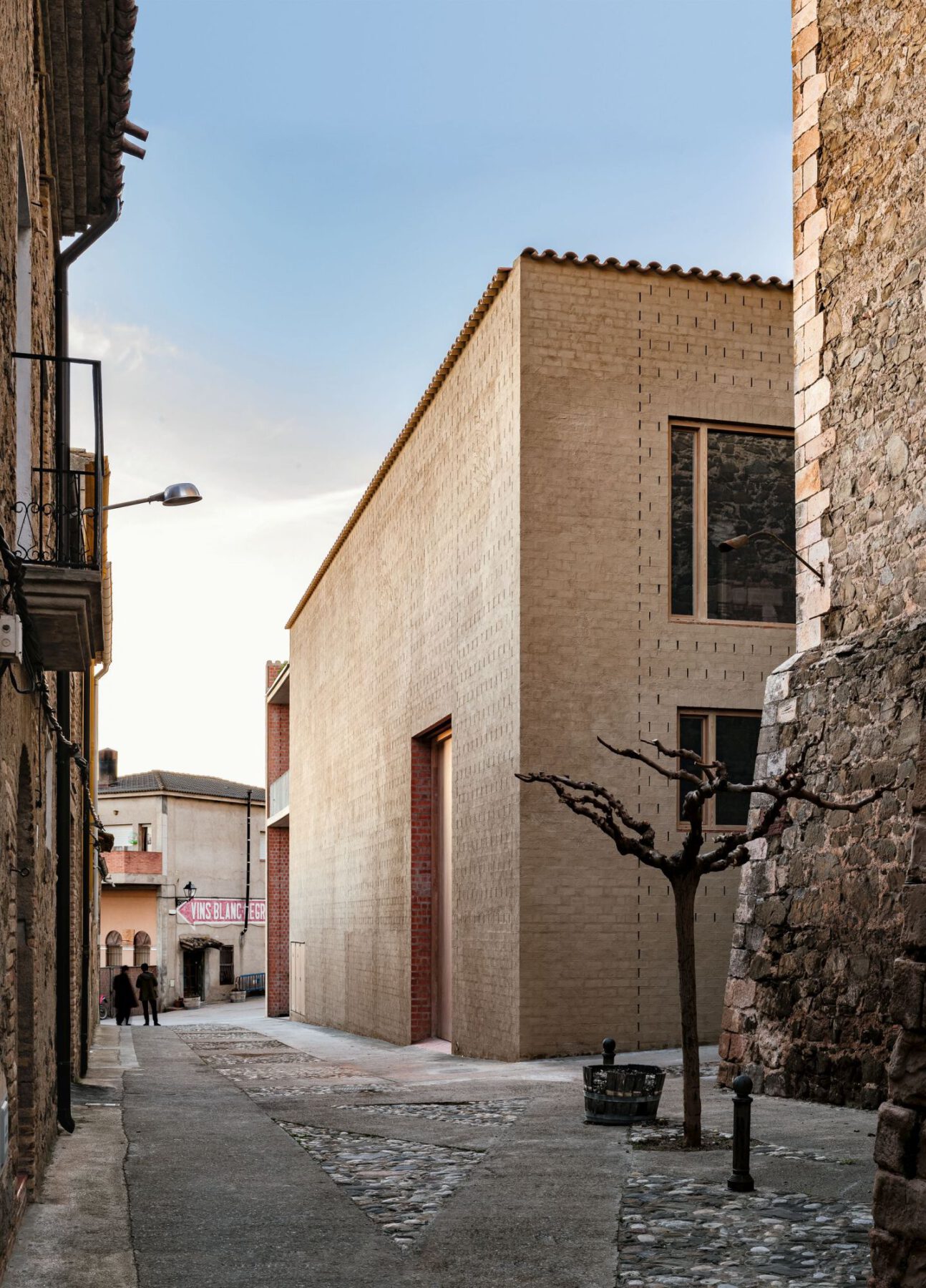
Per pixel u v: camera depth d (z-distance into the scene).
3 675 5.98
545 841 16.61
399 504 24.09
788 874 12.36
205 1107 12.44
